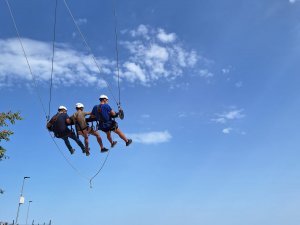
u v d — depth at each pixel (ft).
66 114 41.32
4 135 60.29
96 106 40.75
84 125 40.65
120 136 41.39
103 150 42.27
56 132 41.14
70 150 43.01
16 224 146.51
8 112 61.46
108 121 40.42
